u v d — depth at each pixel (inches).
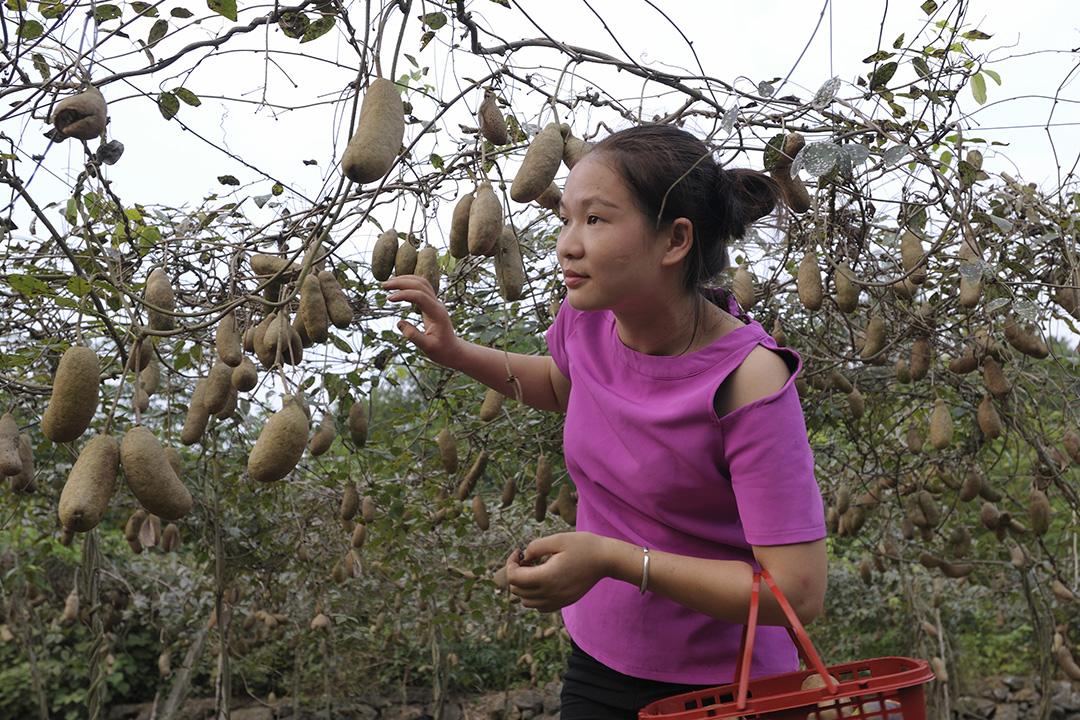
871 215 99.3
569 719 66.4
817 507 55.2
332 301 71.2
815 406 133.4
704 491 59.0
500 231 64.9
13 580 175.8
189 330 60.1
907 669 55.9
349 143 53.4
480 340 124.6
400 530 147.8
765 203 65.3
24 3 72.0
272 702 248.7
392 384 137.3
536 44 75.2
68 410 49.1
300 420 50.8
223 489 158.2
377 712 265.4
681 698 55.9
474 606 188.9
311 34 74.5
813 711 49.9
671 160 56.1
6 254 99.9
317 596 192.9
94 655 153.2
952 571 161.3
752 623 51.9
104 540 223.0
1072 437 125.4
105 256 74.9
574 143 69.7
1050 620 173.5
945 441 113.6
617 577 54.4
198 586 192.4
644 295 58.0
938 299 114.9
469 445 149.7
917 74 84.6
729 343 58.5
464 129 92.0
